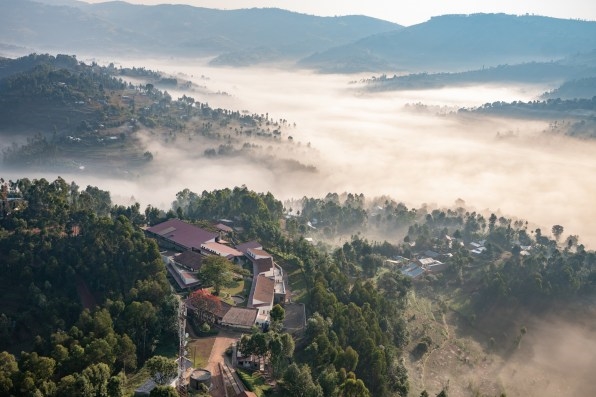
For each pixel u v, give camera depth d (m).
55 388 119.44
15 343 175.25
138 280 183.75
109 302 166.12
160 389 113.06
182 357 138.12
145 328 154.75
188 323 167.00
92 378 120.62
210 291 189.25
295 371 132.75
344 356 154.25
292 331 171.38
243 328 165.38
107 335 140.62
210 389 129.75
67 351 136.25
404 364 192.50
